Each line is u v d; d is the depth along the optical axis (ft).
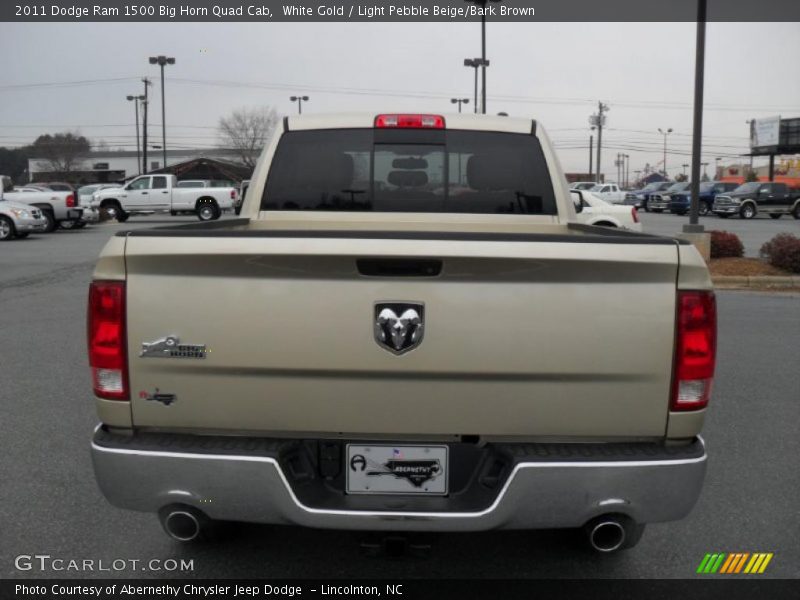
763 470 15.67
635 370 9.00
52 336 28.14
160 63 179.73
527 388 9.02
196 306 9.03
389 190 15.29
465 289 8.87
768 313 34.45
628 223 56.70
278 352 9.00
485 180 15.31
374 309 8.89
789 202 121.29
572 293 8.88
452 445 9.38
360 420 9.13
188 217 124.57
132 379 9.21
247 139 230.48
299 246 8.75
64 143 272.10
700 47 46.62
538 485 8.90
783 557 12.07
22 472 15.19
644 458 8.98
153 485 9.11
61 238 75.72
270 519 9.11
